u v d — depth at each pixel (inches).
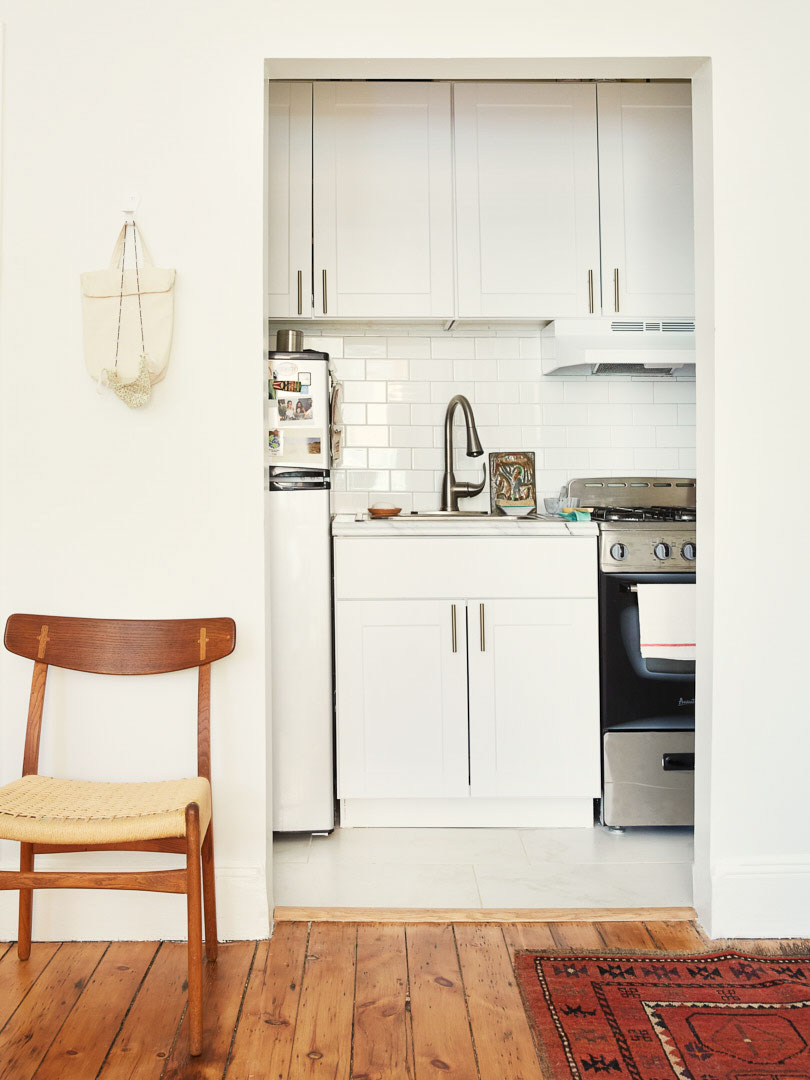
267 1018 69.5
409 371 130.8
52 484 83.1
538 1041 66.5
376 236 118.6
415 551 108.8
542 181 119.6
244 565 83.5
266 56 82.4
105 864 83.7
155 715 83.8
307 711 107.2
